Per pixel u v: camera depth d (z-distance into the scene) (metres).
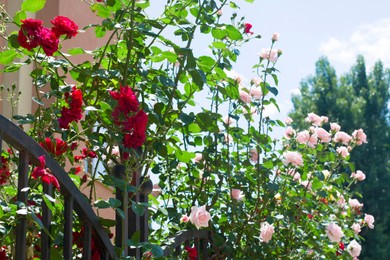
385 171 25.98
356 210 7.72
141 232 4.42
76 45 9.16
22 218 3.39
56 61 4.66
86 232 3.85
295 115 28.30
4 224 3.78
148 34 4.68
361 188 25.66
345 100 27.83
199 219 5.00
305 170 6.62
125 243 4.17
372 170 25.77
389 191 25.75
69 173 4.93
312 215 6.65
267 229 5.83
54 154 4.30
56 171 3.59
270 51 6.25
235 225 5.98
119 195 4.24
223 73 5.39
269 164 6.07
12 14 8.40
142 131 4.11
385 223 25.39
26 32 4.09
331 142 7.37
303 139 6.73
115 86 4.87
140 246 4.19
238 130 5.99
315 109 28.06
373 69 29.17
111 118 4.36
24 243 3.38
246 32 5.75
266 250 6.02
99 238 3.94
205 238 5.52
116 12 4.74
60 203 4.43
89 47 9.53
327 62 29.09
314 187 6.57
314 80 28.98
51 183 3.55
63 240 3.83
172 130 5.39
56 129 4.43
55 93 4.59
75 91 4.36
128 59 4.75
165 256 4.62
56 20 4.58
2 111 8.18
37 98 4.62
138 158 4.29
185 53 4.81
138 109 4.17
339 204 7.44
